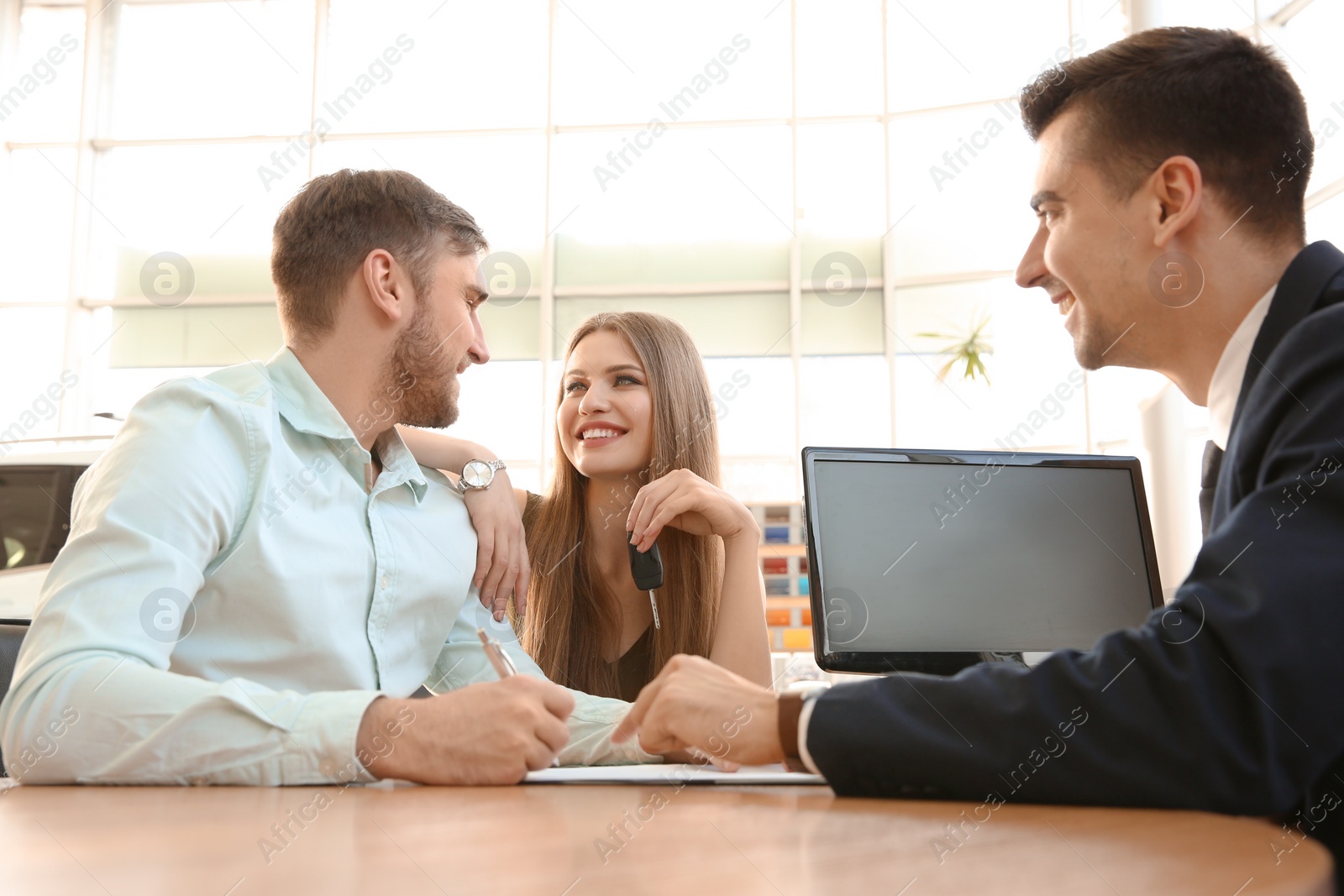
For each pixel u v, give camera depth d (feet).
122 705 2.82
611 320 6.79
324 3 29.25
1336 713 2.01
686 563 6.31
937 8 27.53
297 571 4.14
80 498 3.74
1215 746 1.97
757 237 27.40
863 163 27.53
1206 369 3.37
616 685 6.39
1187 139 3.20
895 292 26.76
